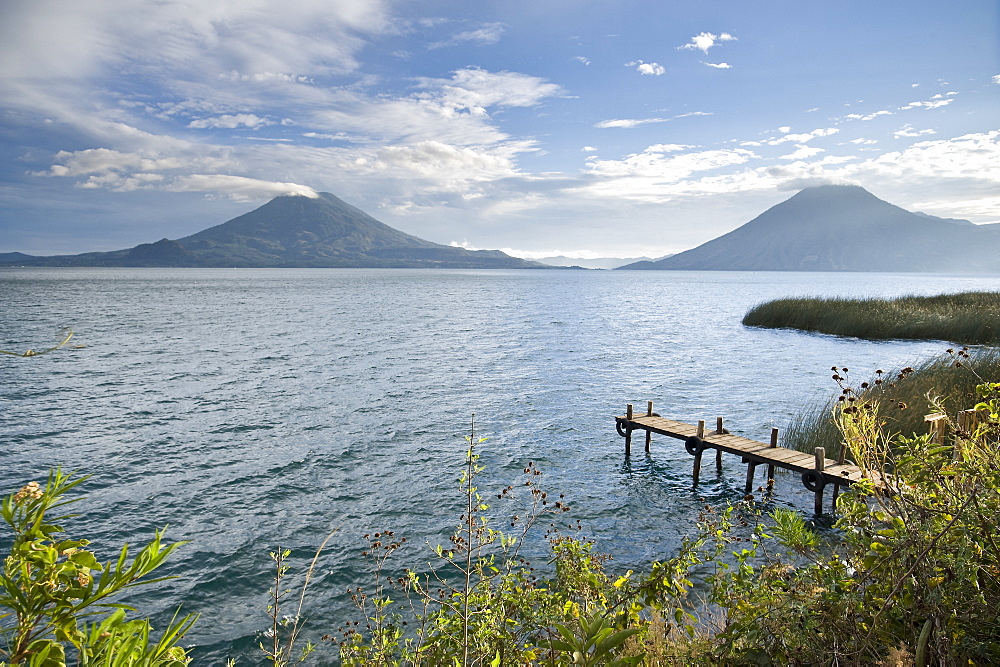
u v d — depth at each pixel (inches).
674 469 741.3
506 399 1139.9
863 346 1701.5
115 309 3253.0
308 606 440.5
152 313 3029.0
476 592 210.5
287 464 759.7
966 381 688.4
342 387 1250.0
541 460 775.7
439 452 809.5
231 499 647.8
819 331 2041.1
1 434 890.1
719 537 232.1
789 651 144.6
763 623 153.6
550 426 943.0
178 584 475.2
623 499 641.6
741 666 154.1
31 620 75.2
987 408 163.2
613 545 527.2
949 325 1695.4
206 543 544.4
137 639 80.2
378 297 4626.0
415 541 542.9
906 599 133.0
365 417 1001.5
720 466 731.4
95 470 737.6
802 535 175.2
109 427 936.3
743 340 1936.5
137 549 538.3
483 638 186.9
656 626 246.7
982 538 129.7
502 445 841.5
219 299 4239.7
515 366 1508.4
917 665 121.0
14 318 2659.9
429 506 624.7
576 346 1866.4
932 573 132.3
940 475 148.2
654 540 538.0
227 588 469.4
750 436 881.5
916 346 1654.8
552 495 654.5
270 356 1668.3
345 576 481.4
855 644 136.5
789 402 1101.7
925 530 135.0
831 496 633.0
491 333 2237.9
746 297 4827.8
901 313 1854.1
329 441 861.8
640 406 1081.4
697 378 1334.9
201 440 868.6
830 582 150.3
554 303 4025.6
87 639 78.4
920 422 542.6
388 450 818.8
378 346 1879.9
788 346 1771.7
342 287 6451.8
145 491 668.7
